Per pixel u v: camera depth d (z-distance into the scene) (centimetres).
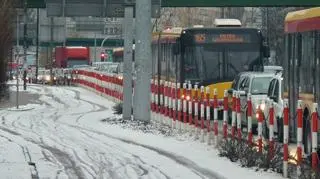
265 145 1756
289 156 1603
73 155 1831
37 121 2927
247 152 1689
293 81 2027
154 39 3956
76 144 2083
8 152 1838
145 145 2077
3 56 4094
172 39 3375
